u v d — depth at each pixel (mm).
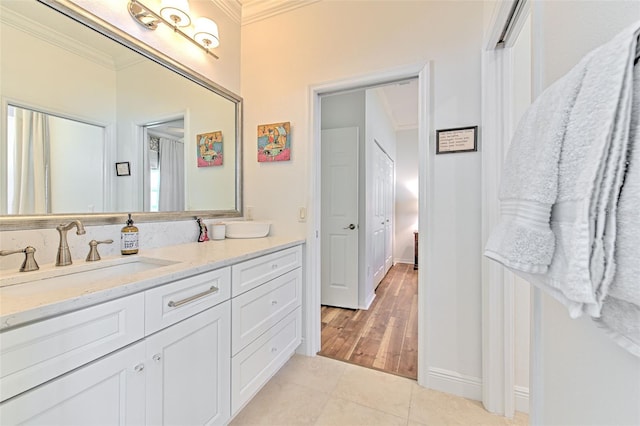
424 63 1634
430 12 1631
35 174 1067
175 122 1653
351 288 2941
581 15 575
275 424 1358
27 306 644
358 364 1882
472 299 1541
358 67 1812
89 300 742
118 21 1338
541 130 552
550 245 505
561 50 657
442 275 1600
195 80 1772
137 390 878
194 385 1089
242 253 1359
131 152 1413
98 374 772
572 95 473
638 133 372
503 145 1423
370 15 1782
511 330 1419
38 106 1080
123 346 836
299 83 1990
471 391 1539
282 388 1627
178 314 1019
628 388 440
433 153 1614
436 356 1618
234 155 2092
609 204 389
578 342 580
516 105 1428
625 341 402
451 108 1575
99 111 1278
